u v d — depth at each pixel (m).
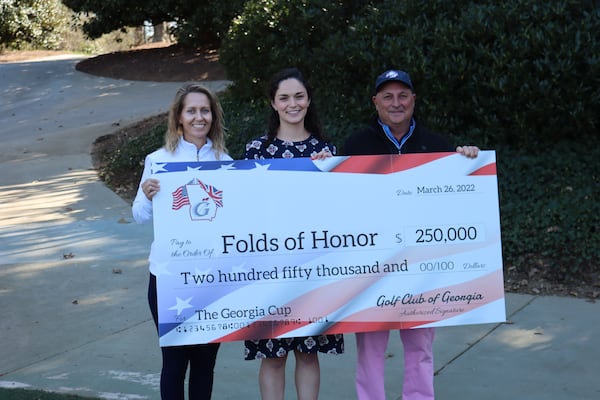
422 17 8.71
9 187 10.60
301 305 3.80
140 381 4.96
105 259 7.65
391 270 3.84
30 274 7.26
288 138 4.03
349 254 3.81
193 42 19.03
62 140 13.05
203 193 3.71
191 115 3.96
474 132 8.26
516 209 7.49
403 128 4.11
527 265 6.90
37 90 18.11
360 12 10.06
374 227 3.82
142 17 19.14
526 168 8.00
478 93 8.09
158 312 3.71
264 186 3.75
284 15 10.04
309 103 4.07
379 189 3.82
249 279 3.76
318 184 3.78
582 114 7.66
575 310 6.01
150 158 3.99
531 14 7.87
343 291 3.82
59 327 6.04
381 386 4.05
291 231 3.77
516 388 4.65
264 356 3.88
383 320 3.85
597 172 7.75
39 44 28.34
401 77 3.99
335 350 3.94
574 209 7.20
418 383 4.06
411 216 3.84
